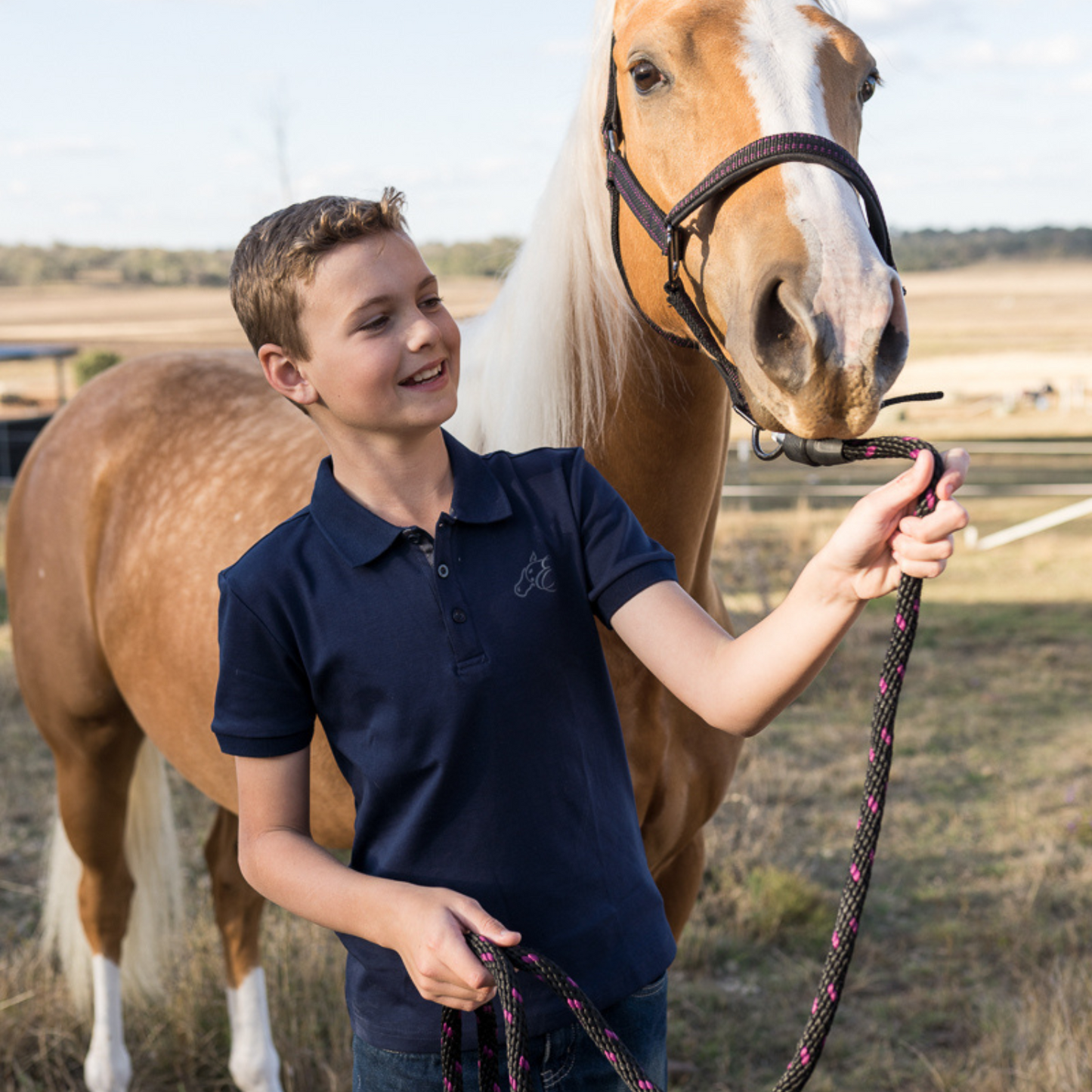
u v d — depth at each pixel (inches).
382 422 38.3
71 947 98.8
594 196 57.5
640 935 40.9
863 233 41.2
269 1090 92.6
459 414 66.0
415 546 39.5
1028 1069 93.7
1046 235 2655.0
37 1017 101.0
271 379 41.0
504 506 40.7
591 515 41.8
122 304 2293.3
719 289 45.8
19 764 169.9
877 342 38.6
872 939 123.0
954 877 136.4
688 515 61.1
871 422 39.0
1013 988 111.6
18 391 924.6
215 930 115.5
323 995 104.5
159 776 100.3
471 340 70.0
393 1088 41.1
